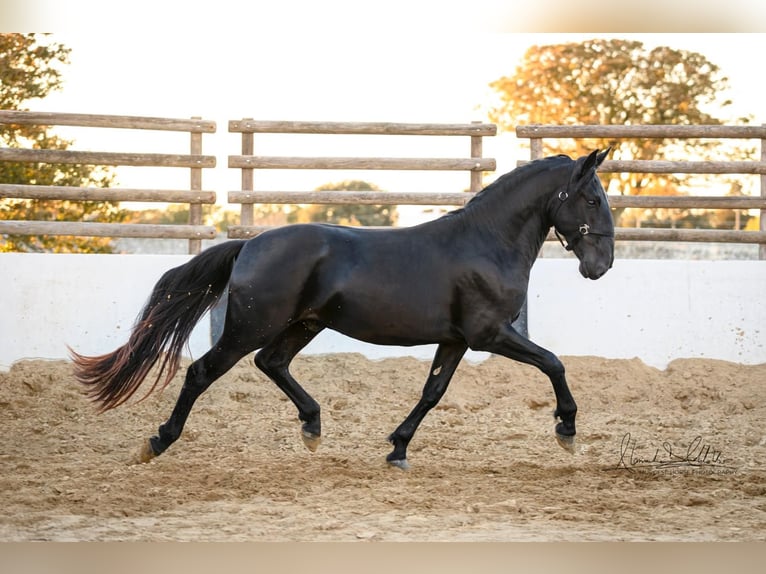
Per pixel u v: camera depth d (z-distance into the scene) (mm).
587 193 7492
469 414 10117
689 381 11070
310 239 7348
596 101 26422
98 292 11352
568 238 7633
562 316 11711
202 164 11930
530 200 7598
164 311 7441
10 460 8031
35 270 11266
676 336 11719
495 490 7004
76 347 11273
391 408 10172
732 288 11781
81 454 8328
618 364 11445
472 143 12266
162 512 6262
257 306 7250
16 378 10586
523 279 7578
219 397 10367
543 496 6809
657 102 26141
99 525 5891
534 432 9352
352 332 7441
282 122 11969
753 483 7266
